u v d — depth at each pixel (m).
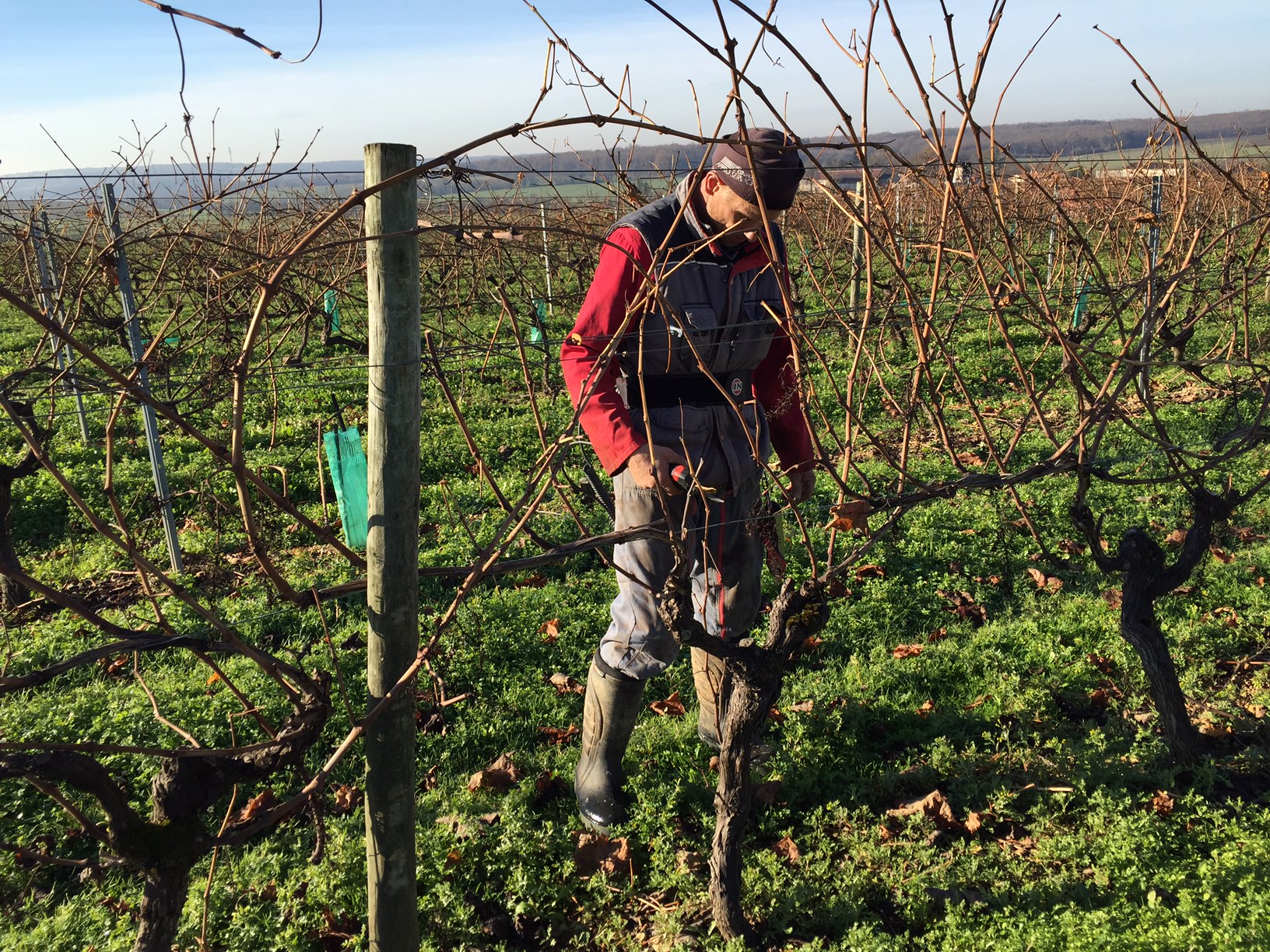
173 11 1.42
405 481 2.15
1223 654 4.60
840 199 2.42
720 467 3.14
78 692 4.49
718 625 3.47
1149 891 2.96
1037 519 6.38
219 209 5.34
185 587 5.83
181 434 9.35
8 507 4.27
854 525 2.90
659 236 2.85
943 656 4.70
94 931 3.10
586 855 3.44
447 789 3.90
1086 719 4.23
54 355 4.65
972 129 2.42
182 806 2.12
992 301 2.82
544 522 6.62
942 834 3.48
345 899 3.20
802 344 3.10
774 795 3.72
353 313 11.73
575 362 2.92
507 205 4.40
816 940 2.92
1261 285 10.62
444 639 4.94
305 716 2.23
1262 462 7.13
